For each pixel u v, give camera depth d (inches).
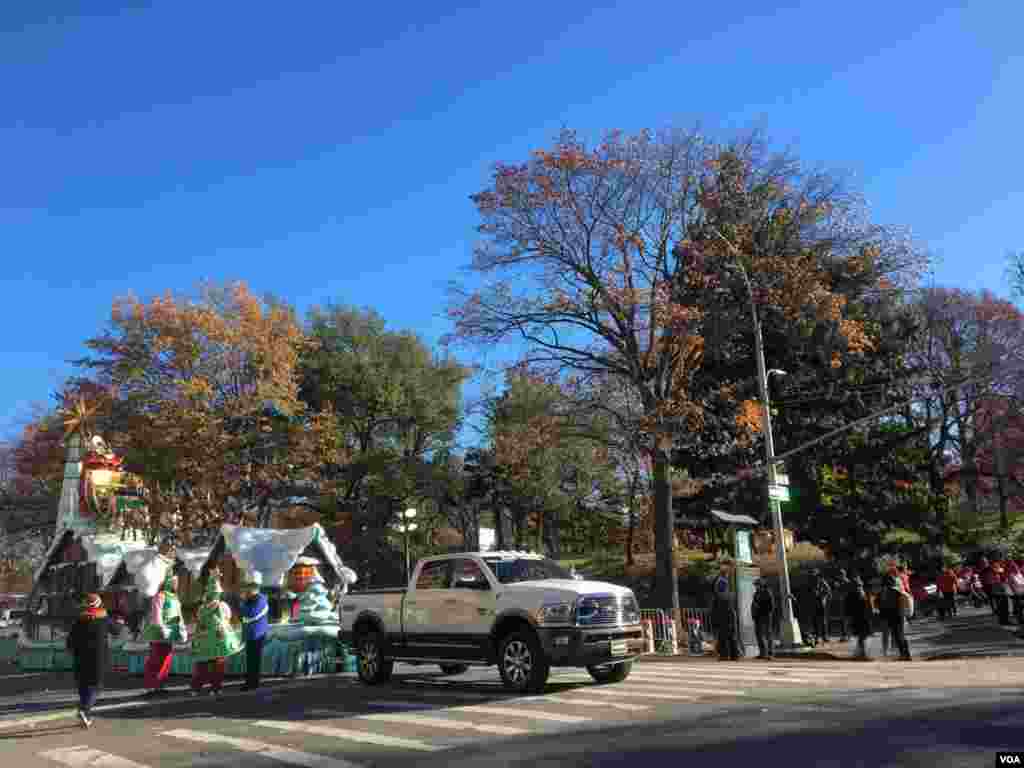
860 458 1576.0
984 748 281.7
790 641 869.8
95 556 866.8
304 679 662.5
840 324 1291.8
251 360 1599.4
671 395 1171.3
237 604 762.8
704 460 1486.2
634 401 1246.3
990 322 2057.1
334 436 1681.8
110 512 916.0
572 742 338.3
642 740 332.2
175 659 742.5
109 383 1547.7
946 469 2300.7
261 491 1648.6
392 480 1871.3
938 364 2064.5
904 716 350.0
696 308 1147.9
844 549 1535.4
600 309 1151.0
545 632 485.4
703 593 1520.7
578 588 496.1
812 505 1535.4
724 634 761.6
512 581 527.8
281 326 1646.2
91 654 469.7
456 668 674.2
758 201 1227.2
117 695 616.1
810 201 1261.1
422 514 2129.7
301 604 725.3
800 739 313.9
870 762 270.7
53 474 1680.6
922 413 2079.2
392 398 2003.0
